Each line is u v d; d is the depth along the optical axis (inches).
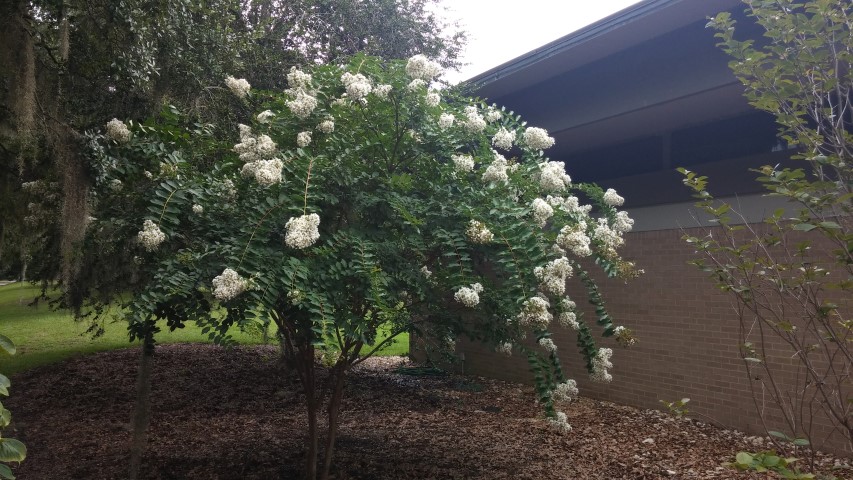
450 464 180.2
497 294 140.6
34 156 195.0
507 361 315.3
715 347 224.2
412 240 134.0
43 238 237.1
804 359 114.6
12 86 177.5
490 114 174.6
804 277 108.3
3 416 77.2
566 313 140.1
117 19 197.5
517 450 195.3
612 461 183.8
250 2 349.7
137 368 327.3
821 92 118.9
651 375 247.8
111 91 229.3
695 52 280.4
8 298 606.9
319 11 397.1
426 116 156.6
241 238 125.3
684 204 313.4
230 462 181.6
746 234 209.8
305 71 198.7
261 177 123.1
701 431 216.1
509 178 155.6
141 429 176.1
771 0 122.7
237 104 270.7
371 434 215.6
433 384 309.1
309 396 159.0
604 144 369.4
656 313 246.5
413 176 155.8
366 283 126.8
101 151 177.2
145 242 120.8
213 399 270.4
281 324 148.6
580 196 370.6
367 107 153.8
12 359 345.1
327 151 146.9
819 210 104.3
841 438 180.7
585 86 333.7
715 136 312.7
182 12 228.4
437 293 143.6
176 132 155.7
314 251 123.9
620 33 280.8
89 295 237.3
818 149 116.7
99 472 173.3
